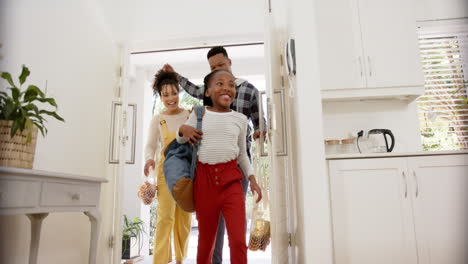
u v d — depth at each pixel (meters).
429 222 1.82
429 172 1.87
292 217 2.49
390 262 1.80
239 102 2.40
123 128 2.66
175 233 2.74
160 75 2.75
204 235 1.72
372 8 2.42
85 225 2.37
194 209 1.87
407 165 1.88
